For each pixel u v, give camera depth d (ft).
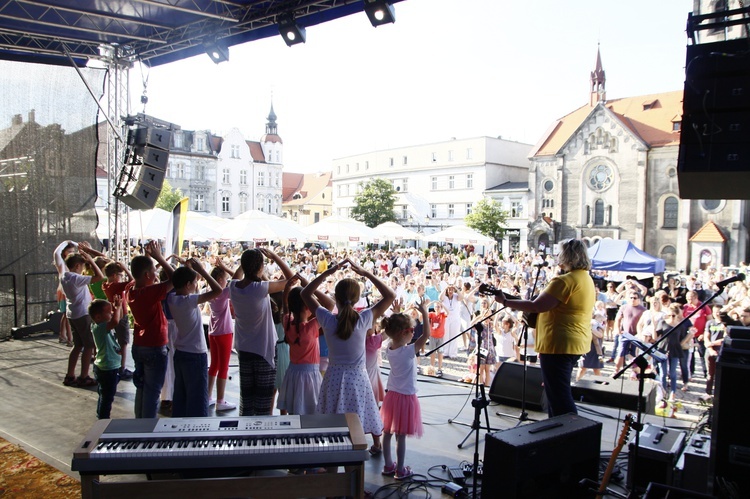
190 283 14.57
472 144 179.42
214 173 203.62
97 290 21.77
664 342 26.32
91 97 33.45
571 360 13.34
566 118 157.38
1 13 26.14
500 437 10.98
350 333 12.57
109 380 15.99
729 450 9.95
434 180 191.11
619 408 18.90
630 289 31.91
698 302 32.12
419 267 75.66
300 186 263.70
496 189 168.04
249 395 14.66
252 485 9.53
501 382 20.16
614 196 135.54
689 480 12.00
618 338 29.63
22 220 31.86
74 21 27.84
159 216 51.83
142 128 29.89
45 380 22.13
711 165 10.68
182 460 9.18
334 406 12.61
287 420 10.49
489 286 13.33
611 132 135.23
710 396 26.66
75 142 33.37
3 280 31.30
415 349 13.84
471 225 150.41
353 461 9.68
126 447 9.29
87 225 34.22
